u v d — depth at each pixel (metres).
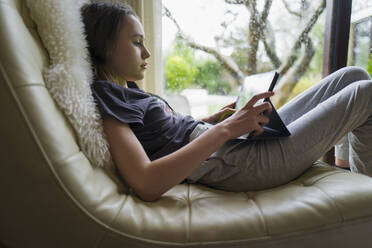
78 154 0.46
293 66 2.00
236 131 0.56
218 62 1.96
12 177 0.39
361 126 0.71
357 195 0.49
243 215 0.47
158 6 1.56
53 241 0.42
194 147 0.52
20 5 0.48
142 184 0.49
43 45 0.51
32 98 0.40
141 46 0.74
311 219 0.46
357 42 1.85
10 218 0.40
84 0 0.74
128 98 0.62
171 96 1.53
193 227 0.45
